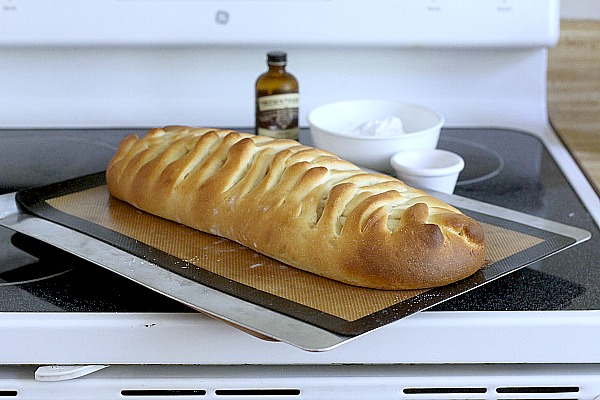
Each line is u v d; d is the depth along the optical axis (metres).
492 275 1.09
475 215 1.23
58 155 1.49
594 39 1.60
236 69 1.60
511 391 1.09
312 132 1.42
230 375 1.09
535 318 1.07
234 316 1.03
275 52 1.44
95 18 1.50
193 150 1.22
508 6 1.50
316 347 0.98
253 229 1.13
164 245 1.16
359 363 1.07
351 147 1.37
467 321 1.06
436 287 1.07
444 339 1.07
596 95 1.62
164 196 1.21
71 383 1.08
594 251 1.20
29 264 1.17
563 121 1.64
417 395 1.09
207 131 1.27
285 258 1.12
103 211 1.24
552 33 1.51
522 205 1.32
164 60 1.60
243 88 1.61
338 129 1.49
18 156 1.48
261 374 1.09
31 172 1.42
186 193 1.19
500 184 1.39
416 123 1.48
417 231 1.07
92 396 1.09
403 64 1.61
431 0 1.50
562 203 1.33
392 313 1.03
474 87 1.62
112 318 1.07
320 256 1.09
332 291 1.07
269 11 1.50
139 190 1.23
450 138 1.57
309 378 1.09
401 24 1.50
